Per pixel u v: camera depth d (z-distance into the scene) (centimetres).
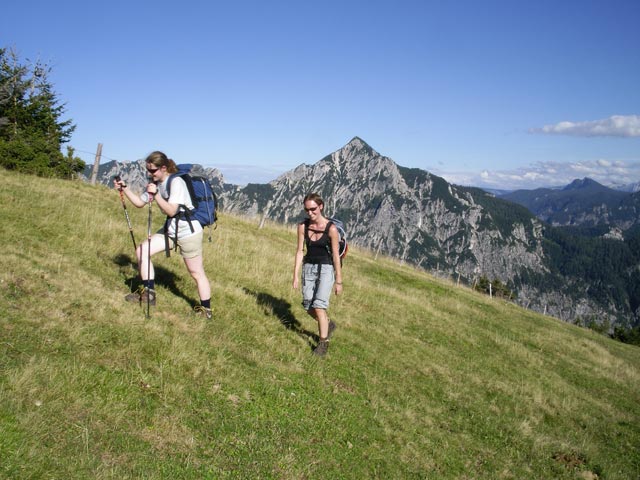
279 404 593
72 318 581
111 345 558
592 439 944
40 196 1170
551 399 1052
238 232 1756
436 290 2011
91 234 997
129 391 492
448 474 625
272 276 1152
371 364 848
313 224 748
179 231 680
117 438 427
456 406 839
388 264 2527
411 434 674
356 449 581
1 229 837
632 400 1297
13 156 1911
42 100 2269
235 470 453
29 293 605
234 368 619
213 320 746
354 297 1268
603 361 1584
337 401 662
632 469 880
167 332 636
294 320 909
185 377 559
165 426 468
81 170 2102
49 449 382
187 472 422
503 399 953
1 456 357
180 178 677
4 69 2239
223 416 525
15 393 421
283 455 503
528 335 1602
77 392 455
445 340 1195
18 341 500
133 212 1482
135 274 826
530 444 812
